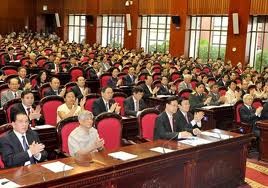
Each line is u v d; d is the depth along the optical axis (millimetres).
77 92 8477
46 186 3275
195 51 19172
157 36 20734
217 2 17859
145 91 10102
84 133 4781
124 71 12977
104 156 4109
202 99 9094
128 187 3947
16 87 7340
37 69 13039
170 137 5113
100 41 23812
